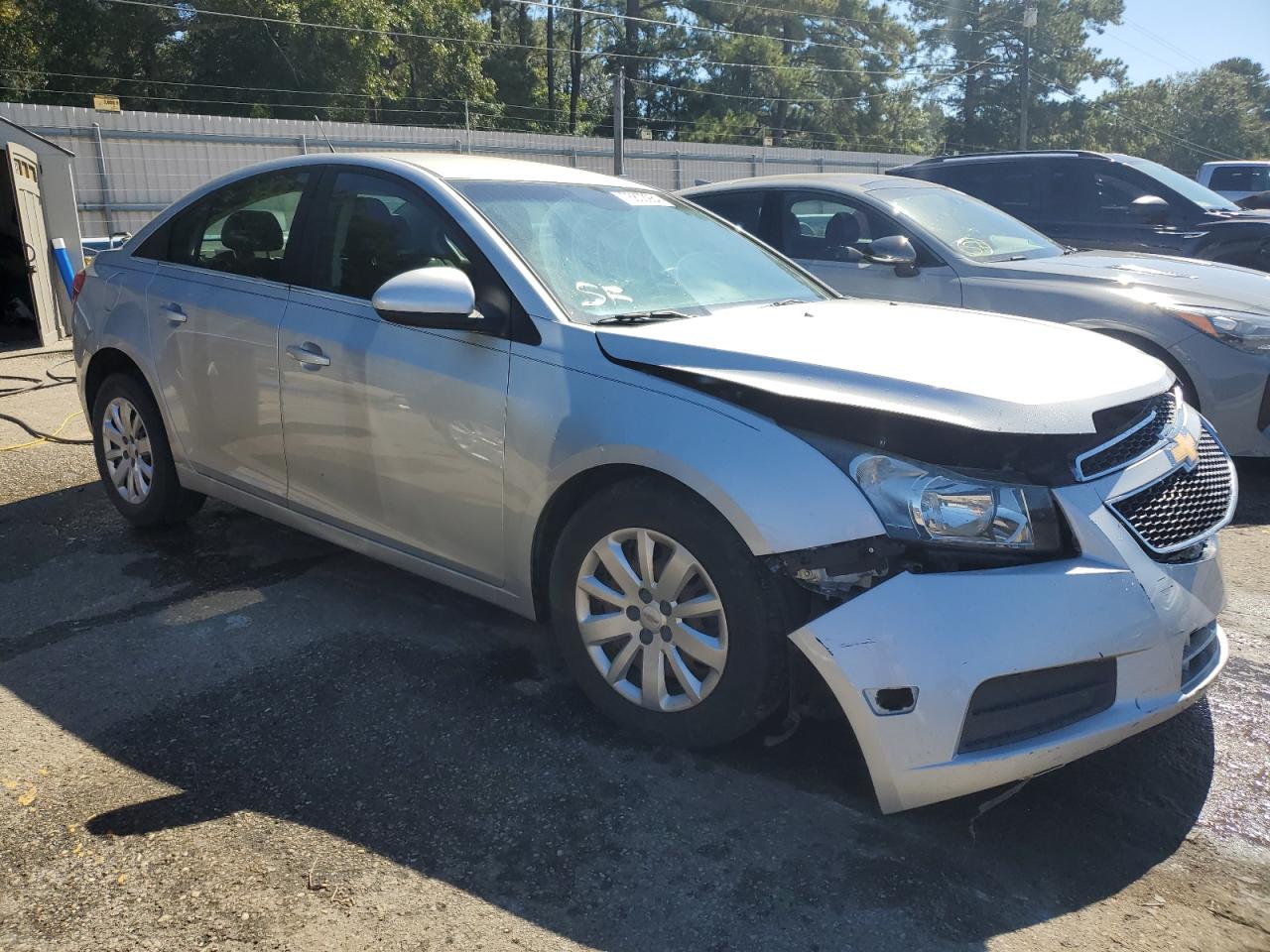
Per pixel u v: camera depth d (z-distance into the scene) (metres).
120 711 3.17
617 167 25.88
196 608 3.94
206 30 33.62
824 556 2.51
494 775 2.82
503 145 26.38
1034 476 2.52
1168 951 2.20
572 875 2.42
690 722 2.80
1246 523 5.18
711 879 2.41
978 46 57.12
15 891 2.35
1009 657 2.37
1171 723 3.18
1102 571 2.48
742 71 49.81
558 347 3.04
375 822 2.62
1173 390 3.06
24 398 7.91
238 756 2.93
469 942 2.20
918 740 2.39
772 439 2.61
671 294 3.54
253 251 4.05
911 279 6.29
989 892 2.38
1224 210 8.34
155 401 4.46
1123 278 5.73
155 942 2.19
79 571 4.31
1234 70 79.12
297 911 2.29
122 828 2.58
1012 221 6.91
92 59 33.75
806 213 6.92
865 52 53.12
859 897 2.35
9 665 3.47
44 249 10.59
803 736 3.03
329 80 34.53
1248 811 2.71
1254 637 3.80
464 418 3.21
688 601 2.77
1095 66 57.78
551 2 50.19
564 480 2.97
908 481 2.48
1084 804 2.74
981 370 2.71
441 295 3.06
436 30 39.09
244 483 4.09
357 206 3.73
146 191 21.19
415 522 3.45
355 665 3.47
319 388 3.64
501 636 3.71
